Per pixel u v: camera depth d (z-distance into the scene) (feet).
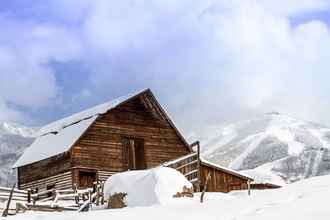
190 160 114.93
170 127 144.25
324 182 81.30
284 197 62.69
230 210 54.90
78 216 57.88
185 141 144.46
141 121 141.08
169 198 70.79
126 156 137.49
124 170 135.74
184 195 73.72
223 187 133.69
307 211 49.83
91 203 85.05
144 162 138.41
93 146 132.77
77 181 128.47
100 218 55.06
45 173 137.49
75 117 145.89
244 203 59.47
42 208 90.22
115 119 137.49
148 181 73.10
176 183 73.67
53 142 139.44
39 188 138.51
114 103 137.28
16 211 88.22
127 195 73.92
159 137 142.31
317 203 54.19
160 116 143.23
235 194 90.99
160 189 71.46
